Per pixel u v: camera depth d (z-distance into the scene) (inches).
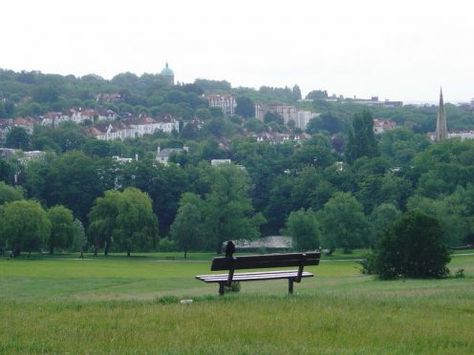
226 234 6343.5
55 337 967.6
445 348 944.3
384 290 1807.3
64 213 6058.1
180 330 1008.9
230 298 1278.3
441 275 2498.8
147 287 2903.5
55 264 4842.5
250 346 921.5
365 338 986.1
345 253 6141.7
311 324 1055.0
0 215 5816.9
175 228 6136.8
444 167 7736.2
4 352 885.2
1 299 1369.3
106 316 1114.1
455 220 5944.9
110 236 6048.2
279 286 2295.8
